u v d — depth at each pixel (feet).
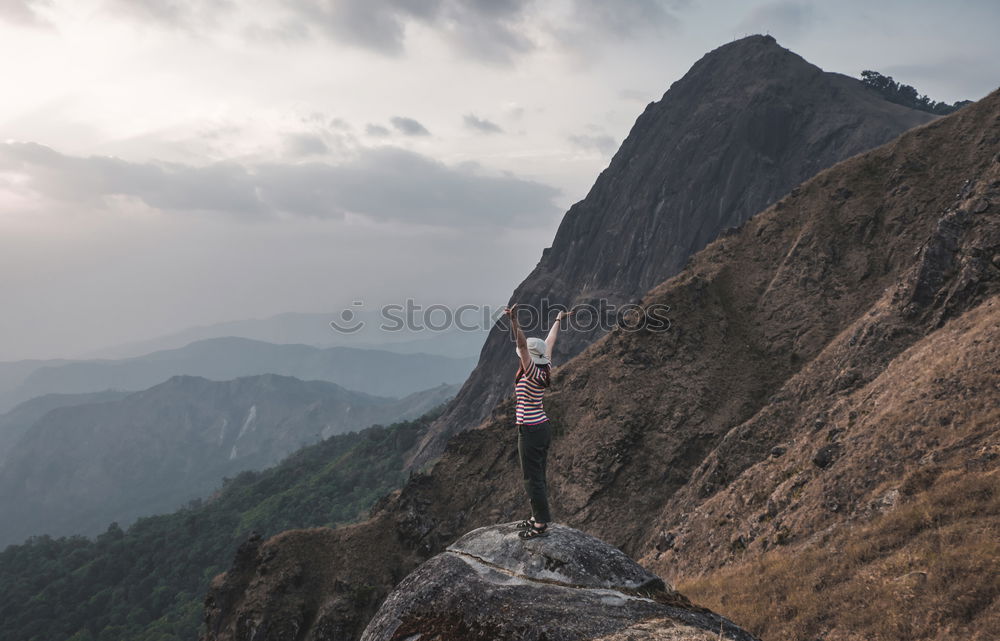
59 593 568.82
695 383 227.20
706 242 574.97
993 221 160.45
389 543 232.12
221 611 223.10
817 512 104.94
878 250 240.53
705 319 248.73
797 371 217.77
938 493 80.07
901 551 74.38
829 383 170.91
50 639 504.02
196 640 452.35
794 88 617.62
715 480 174.29
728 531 132.77
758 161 580.71
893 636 60.44
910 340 160.66
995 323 108.17
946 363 109.50
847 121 569.23
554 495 219.41
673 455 208.54
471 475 251.60
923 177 248.73
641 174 650.84
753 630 76.23
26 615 537.24
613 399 232.94
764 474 139.03
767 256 269.23
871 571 74.13
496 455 254.88
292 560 226.58
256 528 600.80
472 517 233.35
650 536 185.06
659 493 201.46
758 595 84.43
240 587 227.61
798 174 566.36
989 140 238.07
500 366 633.61
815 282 242.99
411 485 249.96
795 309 238.27
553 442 236.63
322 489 642.63
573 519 206.59
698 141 613.52
